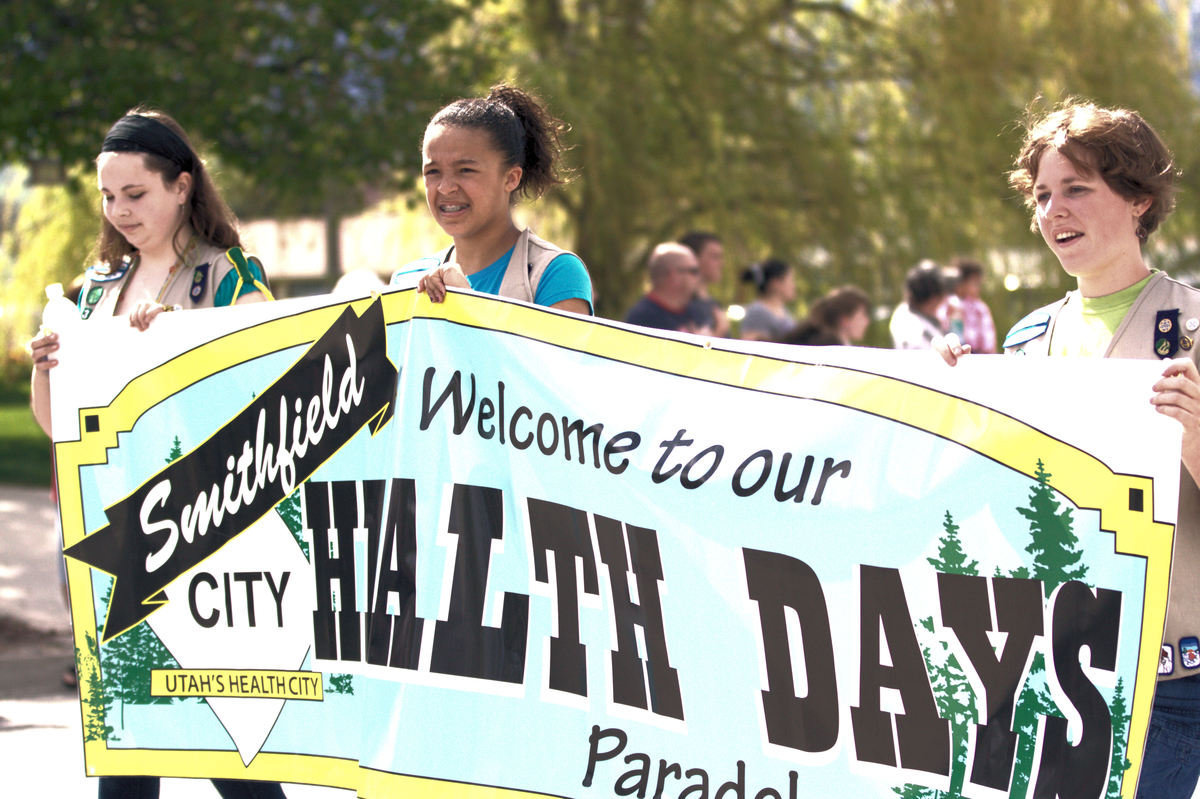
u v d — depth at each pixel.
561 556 3.03
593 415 3.03
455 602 3.09
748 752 2.87
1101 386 2.68
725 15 16.02
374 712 3.14
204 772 3.34
